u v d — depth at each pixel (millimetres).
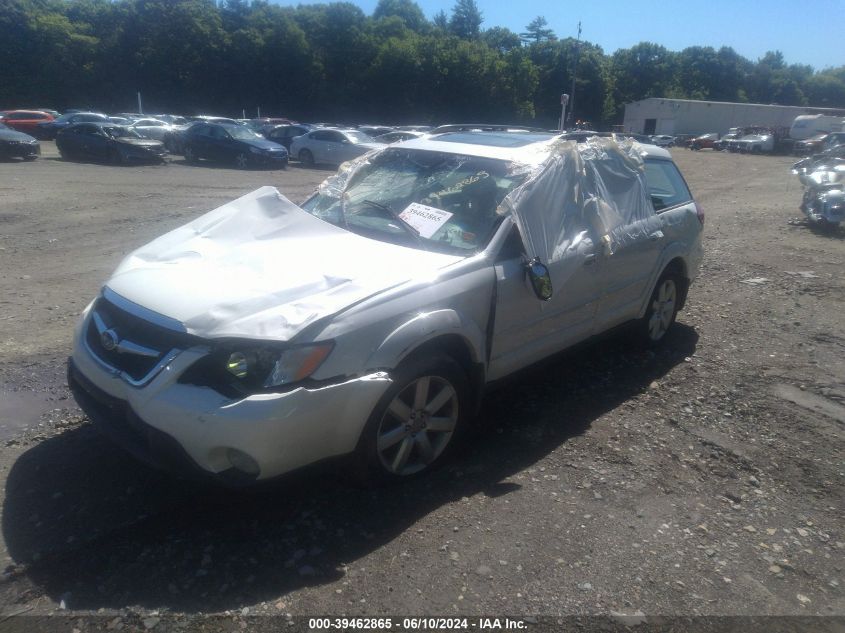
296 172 23547
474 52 70312
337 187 4875
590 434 4309
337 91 69312
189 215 11906
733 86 114562
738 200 17109
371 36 71062
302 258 3693
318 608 2748
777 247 10523
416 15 101312
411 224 4211
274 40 66500
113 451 3854
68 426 4129
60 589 2801
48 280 7348
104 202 13219
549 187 4277
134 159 22812
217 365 3004
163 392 2986
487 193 4262
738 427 4512
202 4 67375
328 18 70000
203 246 3887
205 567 2951
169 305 3191
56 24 63656
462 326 3611
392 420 3492
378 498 3508
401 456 3547
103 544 3078
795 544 3314
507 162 4414
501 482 3709
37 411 4309
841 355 5895
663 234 5406
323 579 2910
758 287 8117
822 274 8734
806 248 10438
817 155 16484
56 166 21109
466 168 4500
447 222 4156
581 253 4434
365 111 69500
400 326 3334
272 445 2934
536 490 3650
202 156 24766
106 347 3312
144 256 3914
